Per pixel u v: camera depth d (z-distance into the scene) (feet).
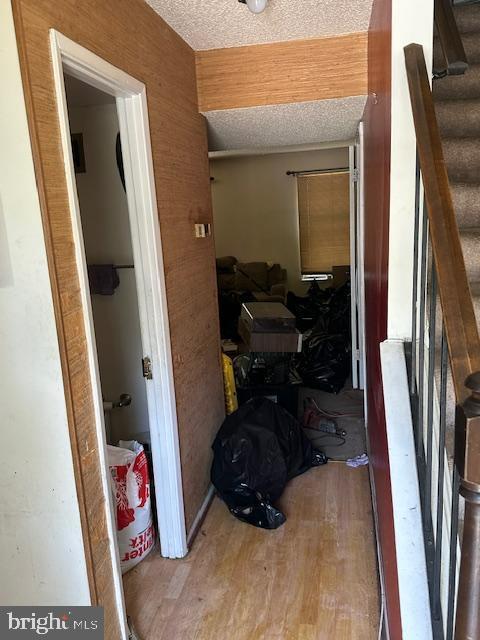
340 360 13.87
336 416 12.19
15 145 3.87
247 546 7.59
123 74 5.46
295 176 21.61
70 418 4.35
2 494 4.58
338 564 7.09
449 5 5.09
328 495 8.79
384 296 5.59
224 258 22.24
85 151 7.74
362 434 11.18
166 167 6.91
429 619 4.01
